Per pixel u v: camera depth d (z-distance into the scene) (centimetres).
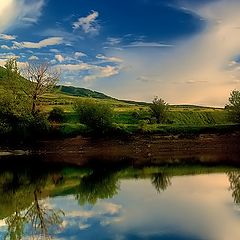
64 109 13238
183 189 4919
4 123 9856
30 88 10800
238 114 11531
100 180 5900
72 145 10162
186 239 2855
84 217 3616
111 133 10512
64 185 5506
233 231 3023
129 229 3153
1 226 3450
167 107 12925
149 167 7275
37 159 8800
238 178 5728
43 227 3331
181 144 10494
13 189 5228
